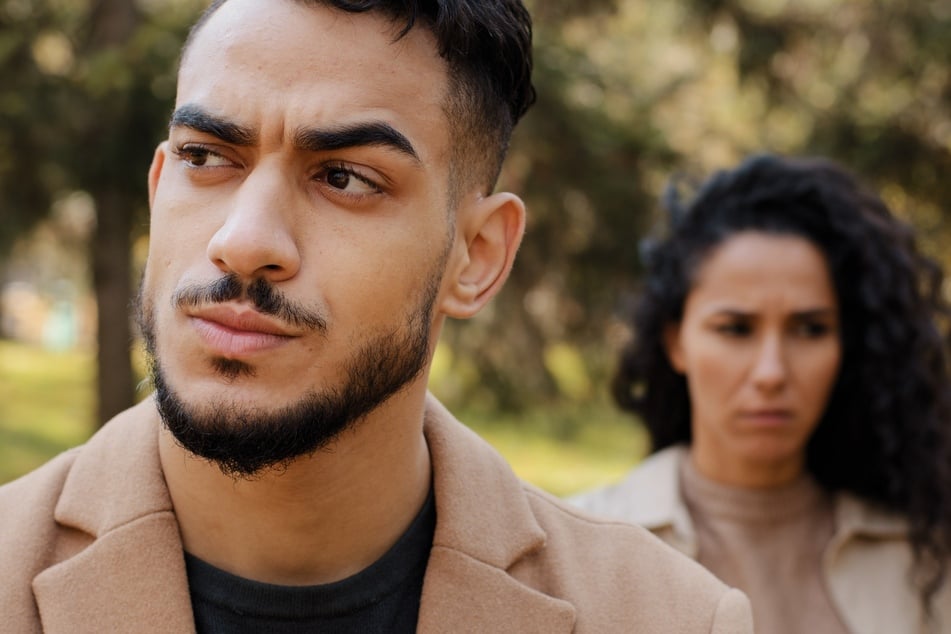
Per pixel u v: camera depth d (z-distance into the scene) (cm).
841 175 227
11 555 115
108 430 125
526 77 125
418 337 110
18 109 565
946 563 212
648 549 135
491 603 122
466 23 113
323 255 103
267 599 113
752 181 222
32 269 1644
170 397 102
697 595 129
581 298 694
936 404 218
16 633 111
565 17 691
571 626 124
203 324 101
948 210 673
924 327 219
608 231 659
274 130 102
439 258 112
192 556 116
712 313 211
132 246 648
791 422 209
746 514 217
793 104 710
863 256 213
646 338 235
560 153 630
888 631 208
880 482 220
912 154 671
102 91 552
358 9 105
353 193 105
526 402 774
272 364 100
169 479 116
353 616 116
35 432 934
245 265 99
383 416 111
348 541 116
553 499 141
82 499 119
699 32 730
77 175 583
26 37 588
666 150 641
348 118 103
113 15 618
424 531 125
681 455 231
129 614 111
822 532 219
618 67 683
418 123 108
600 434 959
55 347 1703
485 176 122
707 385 212
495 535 126
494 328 745
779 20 709
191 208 105
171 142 110
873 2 693
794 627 210
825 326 212
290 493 110
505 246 124
